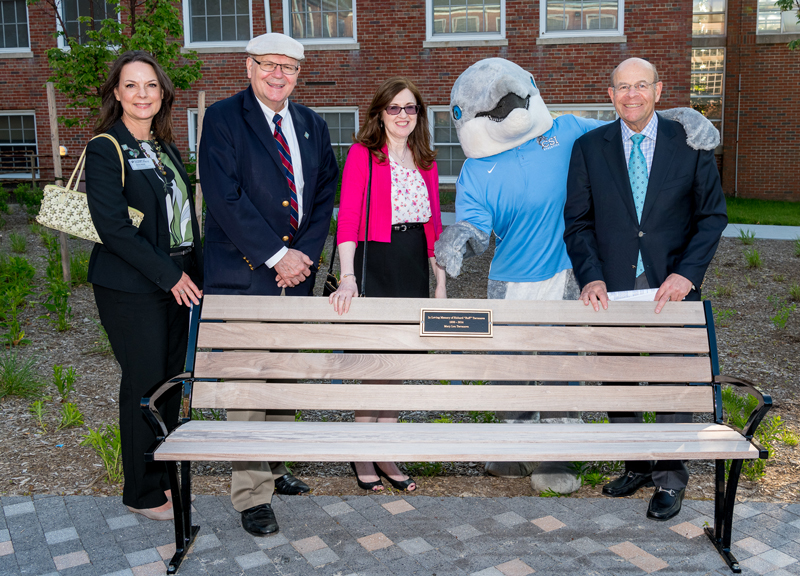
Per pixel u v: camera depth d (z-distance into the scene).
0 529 3.03
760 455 2.65
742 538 2.94
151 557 2.82
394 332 3.09
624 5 14.28
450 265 3.18
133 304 2.97
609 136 3.21
